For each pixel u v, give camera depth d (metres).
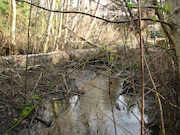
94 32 11.64
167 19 1.92
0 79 4.43
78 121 3.56
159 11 1.97
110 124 3.46
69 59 8.65
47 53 7.71
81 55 8.76
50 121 3.47
